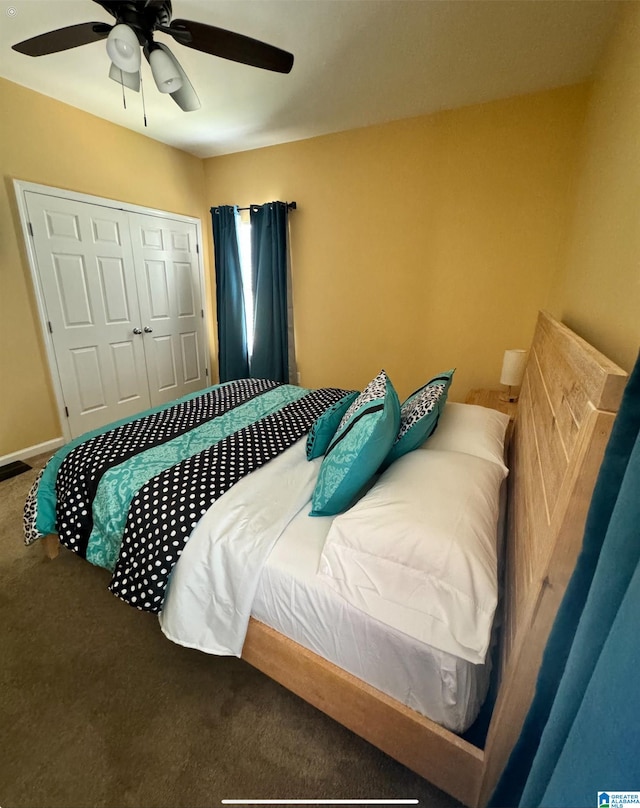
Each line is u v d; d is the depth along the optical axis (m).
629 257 1.00
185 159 3.55
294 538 1.13
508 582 1.00
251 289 3.82
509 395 2.46
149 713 1.16
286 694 1.23
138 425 1.79
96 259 2.99
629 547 0.39
